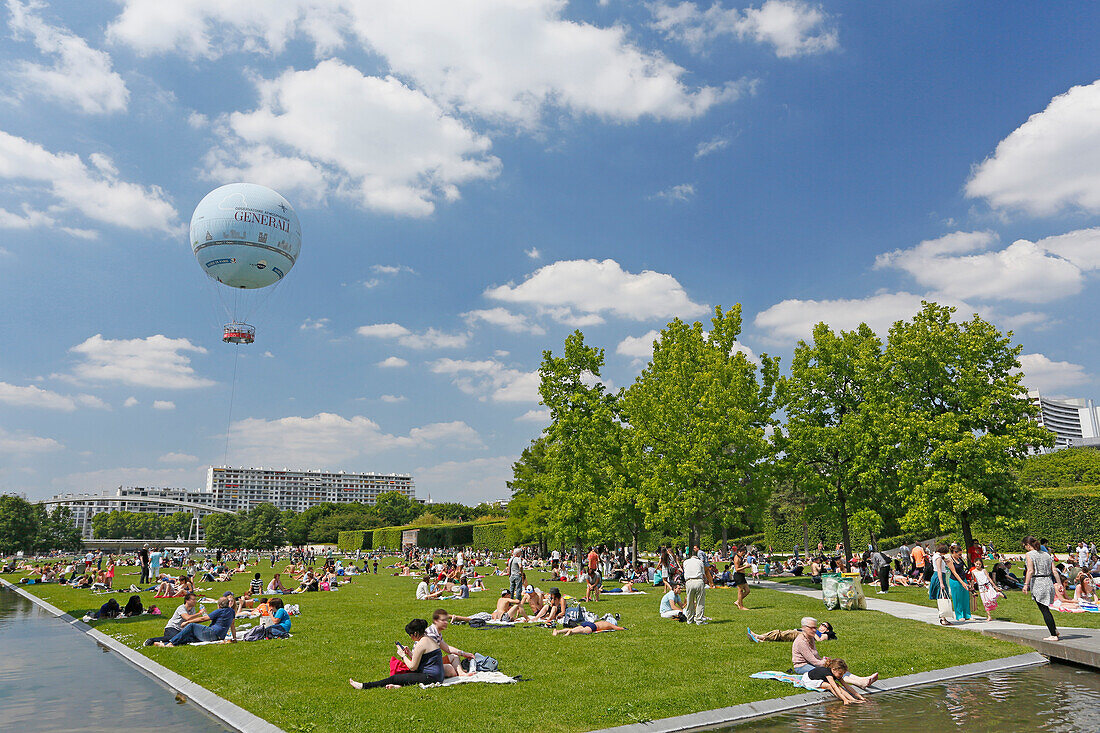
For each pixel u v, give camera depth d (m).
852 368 34.53
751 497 33.66
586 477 38.94
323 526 166.00
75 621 23.56
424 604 26.62
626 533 52.09
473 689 11.12
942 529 31.91
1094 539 51.34
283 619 18.05
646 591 29.39
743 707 10.10
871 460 32.81
